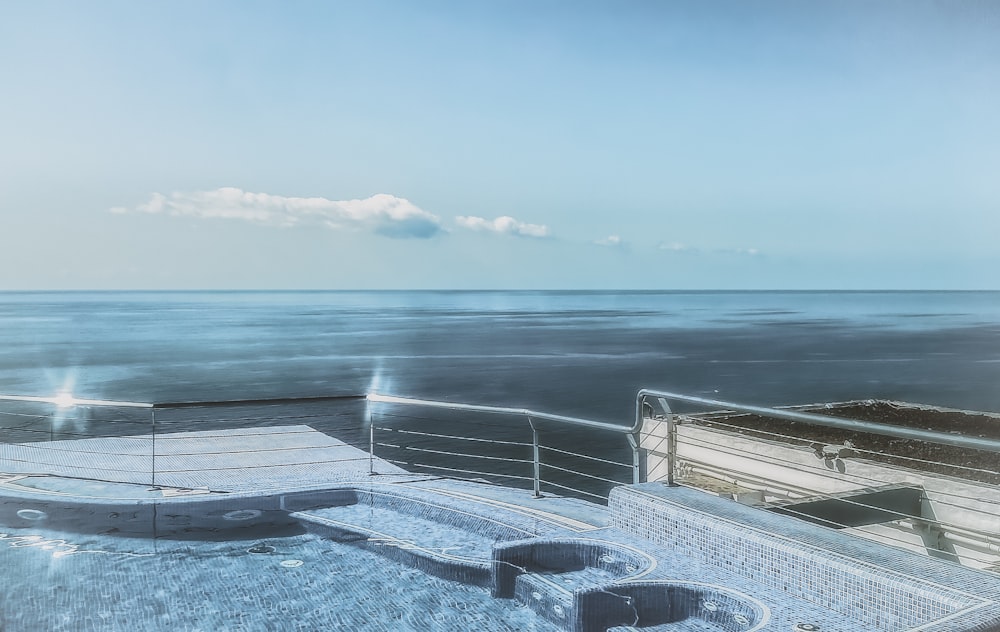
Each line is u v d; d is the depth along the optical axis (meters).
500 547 4.84
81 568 5.24
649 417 11.98
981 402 35.44
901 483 8.25
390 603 4.71
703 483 10.30
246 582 5.07
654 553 4.68
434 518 6.11
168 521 6.13
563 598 4.29
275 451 8.20
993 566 7.14
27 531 6.06
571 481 18.61
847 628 3.52
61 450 8.18
